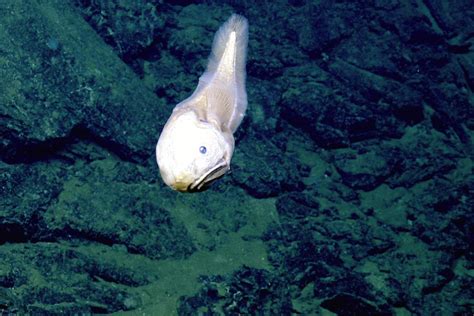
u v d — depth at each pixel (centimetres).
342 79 1470
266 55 1387
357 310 840
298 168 1205
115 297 740
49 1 1057
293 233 995
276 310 792
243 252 932
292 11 1606
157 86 1230
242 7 1583
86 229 823
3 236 762
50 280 720
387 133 1361
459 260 1042
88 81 975
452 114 1482
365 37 1573
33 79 909
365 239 1025
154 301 764
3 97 862
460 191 1167
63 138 919
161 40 1322
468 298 933
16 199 796
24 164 870
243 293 776
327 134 1274
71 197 858
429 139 1404
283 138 1260
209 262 881
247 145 1154
